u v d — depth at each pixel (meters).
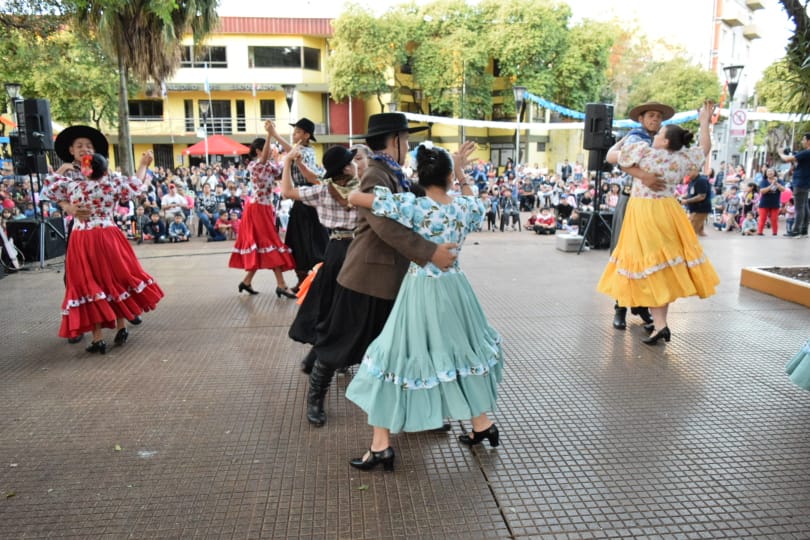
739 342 4.73
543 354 4.46
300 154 5.13
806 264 7.85
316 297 3.89
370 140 3.16
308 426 3.35
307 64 32.09
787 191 15.45
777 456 3.00
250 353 4.57
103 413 3.53
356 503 2.62
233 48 31.17
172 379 4.05
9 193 12.59
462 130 29.38
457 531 2.43
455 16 29.27
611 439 3.18
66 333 4.46
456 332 2.77
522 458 2.99
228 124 32.16
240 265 6.30
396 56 28.88
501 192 14.38
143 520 2.51
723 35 42.28
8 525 2.48
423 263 2.70
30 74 22.31
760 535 2.41
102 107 26.61
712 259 8.28
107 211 4.69
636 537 2.40
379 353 2.79
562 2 29.09
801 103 6.31
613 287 4.78
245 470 2.89
